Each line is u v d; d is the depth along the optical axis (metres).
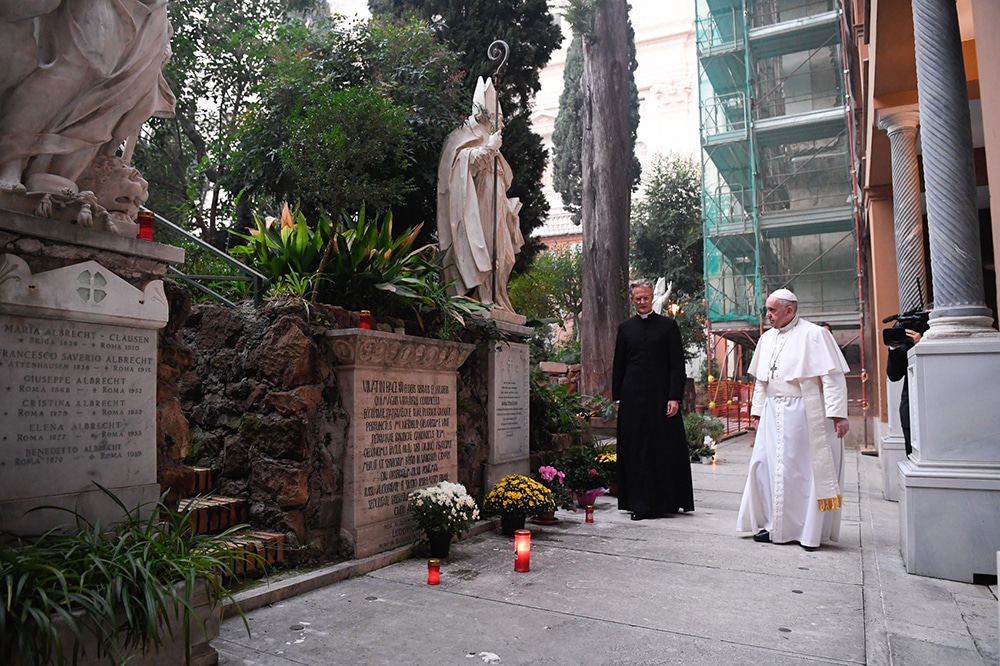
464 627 3.39
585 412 9.42
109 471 3.08
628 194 15.76
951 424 4.35
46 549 2.57
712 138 20.17
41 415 2.84
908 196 8.55
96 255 3.10
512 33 12.30
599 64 15.76
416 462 5.11
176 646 2.74
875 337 12.55
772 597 3.92
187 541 2.95
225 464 4.54
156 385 3.33
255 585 3.84
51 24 3.02
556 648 3.11
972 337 4.44
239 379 4.68
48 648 2.15
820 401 5.27
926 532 4.32
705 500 7.50
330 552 4.46
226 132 11.99
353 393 4.57
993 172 3.55
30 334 2.83
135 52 3.23
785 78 19.34
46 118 2.97
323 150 8.91
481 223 6.86
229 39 11.47
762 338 5.70
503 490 5.69
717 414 20.61
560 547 5.21
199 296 6.14
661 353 6.71
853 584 4.18
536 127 38.31
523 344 7.07
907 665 2.88
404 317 5.68
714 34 21.20
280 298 4.74
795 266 19.72
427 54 10.81
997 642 3.15
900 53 7.59
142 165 12.80
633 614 3.61
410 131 9.61
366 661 2.96
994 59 3.48
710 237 19.98
